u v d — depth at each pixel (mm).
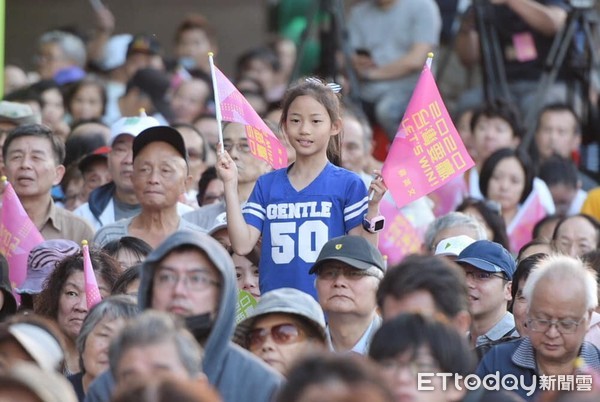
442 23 37406
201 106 34875
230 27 46844
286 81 37938
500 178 29156
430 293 16453
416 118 20844
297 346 17453
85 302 20375
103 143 29172
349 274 18781
